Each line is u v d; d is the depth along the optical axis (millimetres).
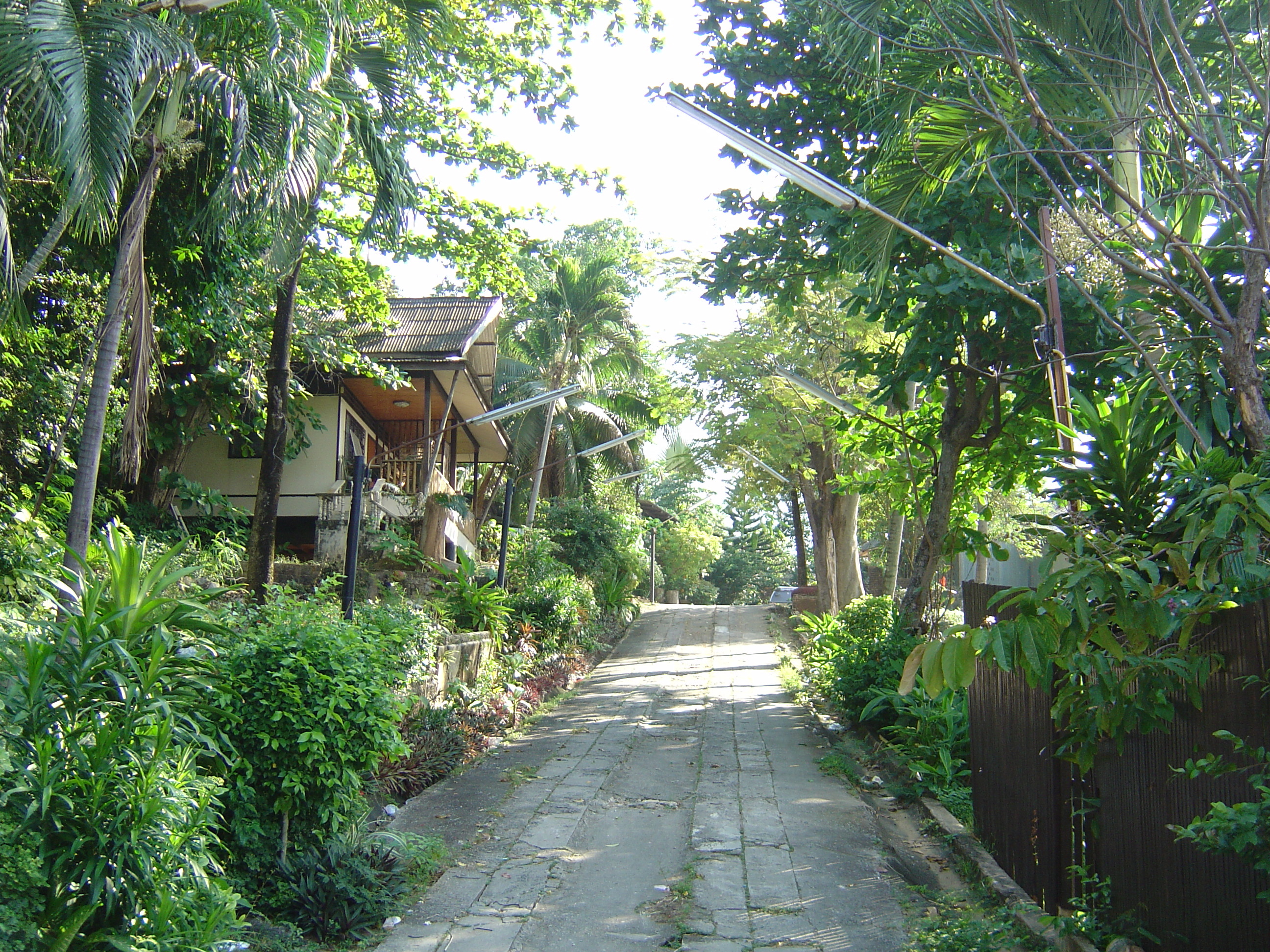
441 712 10562
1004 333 10836
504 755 10984
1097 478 5141
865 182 11312
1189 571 3838
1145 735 4539
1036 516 5137
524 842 7676
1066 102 6859
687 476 25047
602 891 6582
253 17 8305
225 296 11531
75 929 3941
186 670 5008
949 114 7004
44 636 4582
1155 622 3707
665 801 9055
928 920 5949
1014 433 12062
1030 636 3680
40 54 6480
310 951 5438
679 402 23516
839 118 12195
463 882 6734
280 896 5816
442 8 10719
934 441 13258
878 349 19375
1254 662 3869
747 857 7340
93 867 4035
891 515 21438
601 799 9047
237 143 7809
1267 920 3715
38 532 7984
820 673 15500
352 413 20672
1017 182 7777
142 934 4215
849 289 18344
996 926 5617
